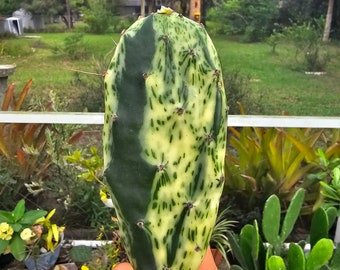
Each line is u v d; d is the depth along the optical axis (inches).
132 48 11.6
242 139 34.7
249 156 33.5
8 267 30.8
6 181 33.2
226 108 12.7
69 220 34.3
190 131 11.9
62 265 28.7
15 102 33.7
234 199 34.6
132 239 12.6
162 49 11.5
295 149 33.2
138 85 11.6
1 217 28.0
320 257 15.5
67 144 34.7
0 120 27.8
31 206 36.2
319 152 29.5
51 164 36.8
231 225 29.4
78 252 29.7
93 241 31.5
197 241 12.7
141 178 11.9
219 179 12.6
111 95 12.0
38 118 27.7
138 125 11.7
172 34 11.6
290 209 17.9
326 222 17.4
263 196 33.9
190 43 11.8
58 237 29.3
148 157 11.8
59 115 27.7
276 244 17.6
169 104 11.6
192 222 12.5
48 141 33.1
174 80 11.6
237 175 33.8
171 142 11.9
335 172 25.3
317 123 27.0
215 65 12.1
